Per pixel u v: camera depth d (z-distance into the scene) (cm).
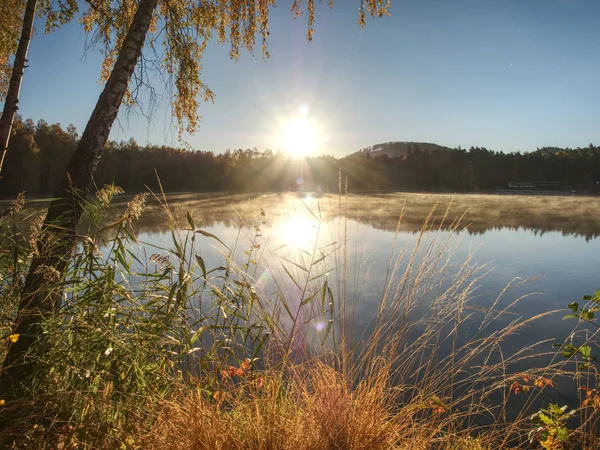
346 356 239
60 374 198
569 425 321
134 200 236
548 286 876
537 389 379
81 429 156
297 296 325
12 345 201
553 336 556
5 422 165
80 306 217
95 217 238
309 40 433
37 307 202
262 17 439
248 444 177
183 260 230
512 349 489
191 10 430
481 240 1698
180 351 228
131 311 229
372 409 200
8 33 493
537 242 1648
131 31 267
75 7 426
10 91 294
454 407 307
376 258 876
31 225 222
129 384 203
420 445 197
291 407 207
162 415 179
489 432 247
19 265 230
